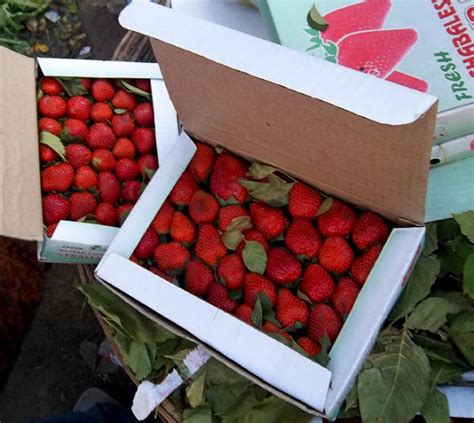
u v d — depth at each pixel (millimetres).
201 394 984
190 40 745
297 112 761
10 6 1836
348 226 938
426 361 930
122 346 1057
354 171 827
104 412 1406
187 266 985
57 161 1136
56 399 1604
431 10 942
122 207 1139
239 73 740
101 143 1162
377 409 899
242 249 969
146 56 1296
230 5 1238
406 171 748
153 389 1004
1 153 974
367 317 830
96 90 1171
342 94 654
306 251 951
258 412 967
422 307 954
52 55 1849
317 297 935
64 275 1670
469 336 953
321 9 973
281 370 778
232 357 797
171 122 1155
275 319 934
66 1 1874
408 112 615
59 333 1639
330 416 814
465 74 900
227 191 991
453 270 1006
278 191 964
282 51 707
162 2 1341
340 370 817
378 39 944
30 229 985
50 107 1145
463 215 909
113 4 1857
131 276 876
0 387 1603
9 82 1053
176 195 1003
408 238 849
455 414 959
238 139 942
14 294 1618
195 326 821
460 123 893
